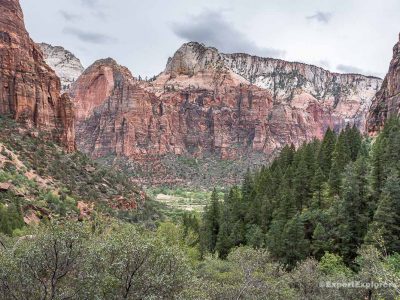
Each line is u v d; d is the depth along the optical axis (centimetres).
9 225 7325
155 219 14800
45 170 12744
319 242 6594
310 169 9550
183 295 2545
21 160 12188
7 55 14800
